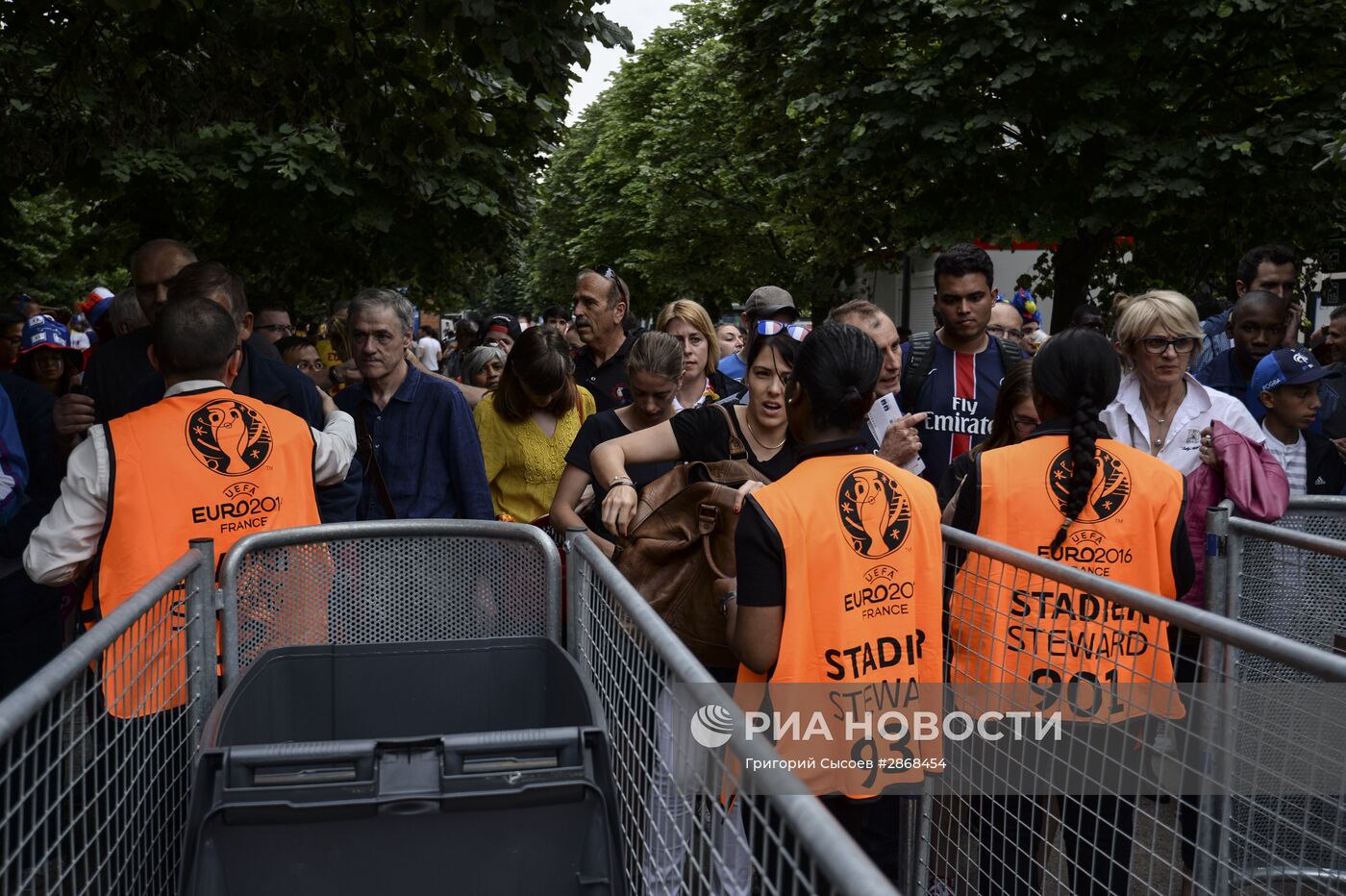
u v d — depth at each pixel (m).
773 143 17.00
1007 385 3.42
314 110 7.04
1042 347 2.94
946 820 2.96
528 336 4.49
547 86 5.57
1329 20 12.67
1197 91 13.76
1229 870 2.26
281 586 2.77
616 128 39.44
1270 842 2.19
